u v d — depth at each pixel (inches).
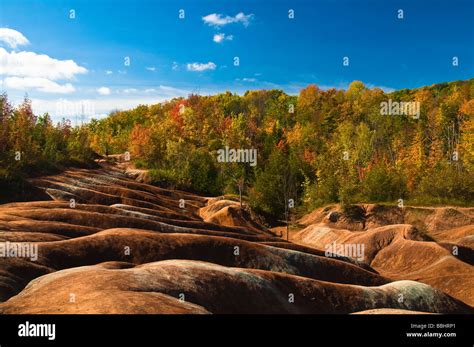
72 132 4291.3
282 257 1416.1
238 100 7303.2
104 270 823.7
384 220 2642.7
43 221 1366.9
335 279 1430.9
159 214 2087.8
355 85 6756.9
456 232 2289.6
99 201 2300.7
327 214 2827.3
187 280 841.5
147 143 4352.9
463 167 3351.4
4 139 2490.2
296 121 6018.7
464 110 4333.2
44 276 869.8
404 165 3508.9
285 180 3016.7
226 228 1995.6
